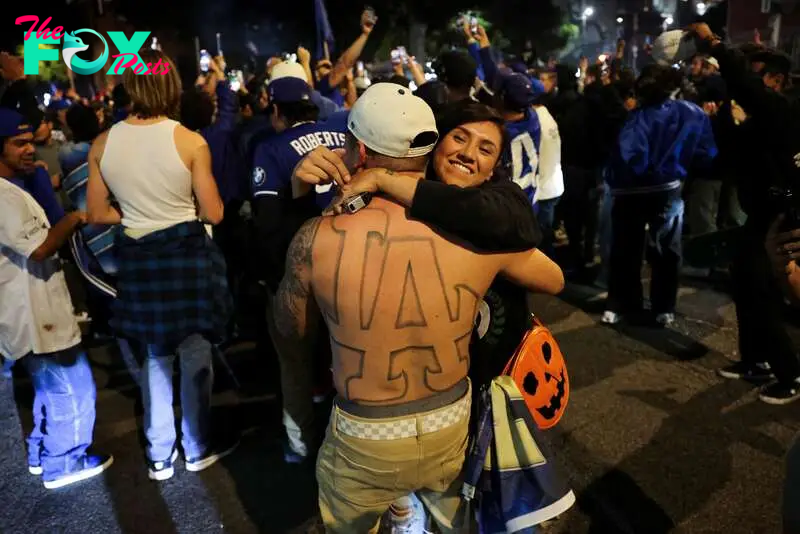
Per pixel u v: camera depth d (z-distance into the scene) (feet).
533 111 14.20
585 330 15.55
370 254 5.31
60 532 9.10
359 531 6.05
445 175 5.84
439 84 10.93
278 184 9.12
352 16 61.21
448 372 5.57
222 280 9.80
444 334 5.45
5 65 14.23
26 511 9.57
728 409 11.68
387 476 5.60
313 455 10.30
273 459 10.73
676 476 9.83
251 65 67.10
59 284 9.65
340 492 5.84
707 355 13.92
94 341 15.93
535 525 5.86
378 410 5.50
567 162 19.27
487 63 16.10
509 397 5.80
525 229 5.46
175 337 9.46
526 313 6.69
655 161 14.35
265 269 9.16
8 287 9.20
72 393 9.96
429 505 6.41
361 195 5.40
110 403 12.85
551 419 6.35
